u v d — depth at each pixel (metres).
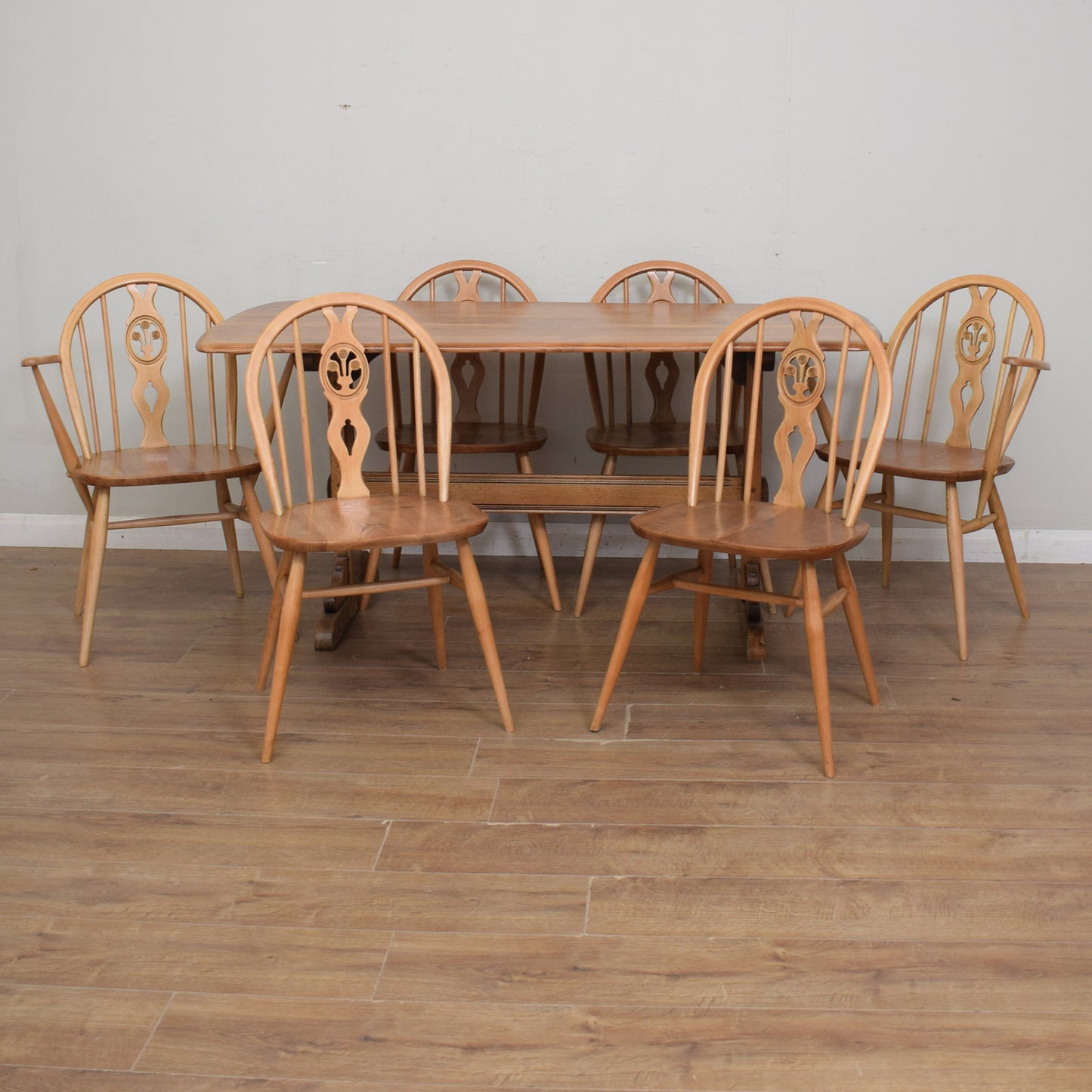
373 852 1.74
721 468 2.20
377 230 3.15
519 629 2.69
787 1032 1.36
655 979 1.45
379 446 3.07
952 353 3.12
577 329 2.42
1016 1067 1.31
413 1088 1.27
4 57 3.08
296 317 2.10
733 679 2.38
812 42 2.95
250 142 3.11
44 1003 1.41
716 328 2.44
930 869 1.69
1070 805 1.87
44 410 3.30
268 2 3.01
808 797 1.90
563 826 1.81
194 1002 1.41
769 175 3.05
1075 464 3.17
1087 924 1.56
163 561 3.24
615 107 3.03
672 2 2.95
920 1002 1.41
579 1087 1.28
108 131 3.12
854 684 2.35
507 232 3.14
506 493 2.57
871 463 1.97
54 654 2.54
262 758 2.02
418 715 2.21
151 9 3.03
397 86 3.05
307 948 1.51
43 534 3.38
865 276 3.10
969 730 2.14
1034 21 2.90
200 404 3.31
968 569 3.15
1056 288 3.06
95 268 3.21
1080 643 2.58
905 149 3.00
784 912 1.59
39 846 1.76
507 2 2.97
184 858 1.72
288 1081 1.29
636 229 3.11
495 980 1.45
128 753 2.06
